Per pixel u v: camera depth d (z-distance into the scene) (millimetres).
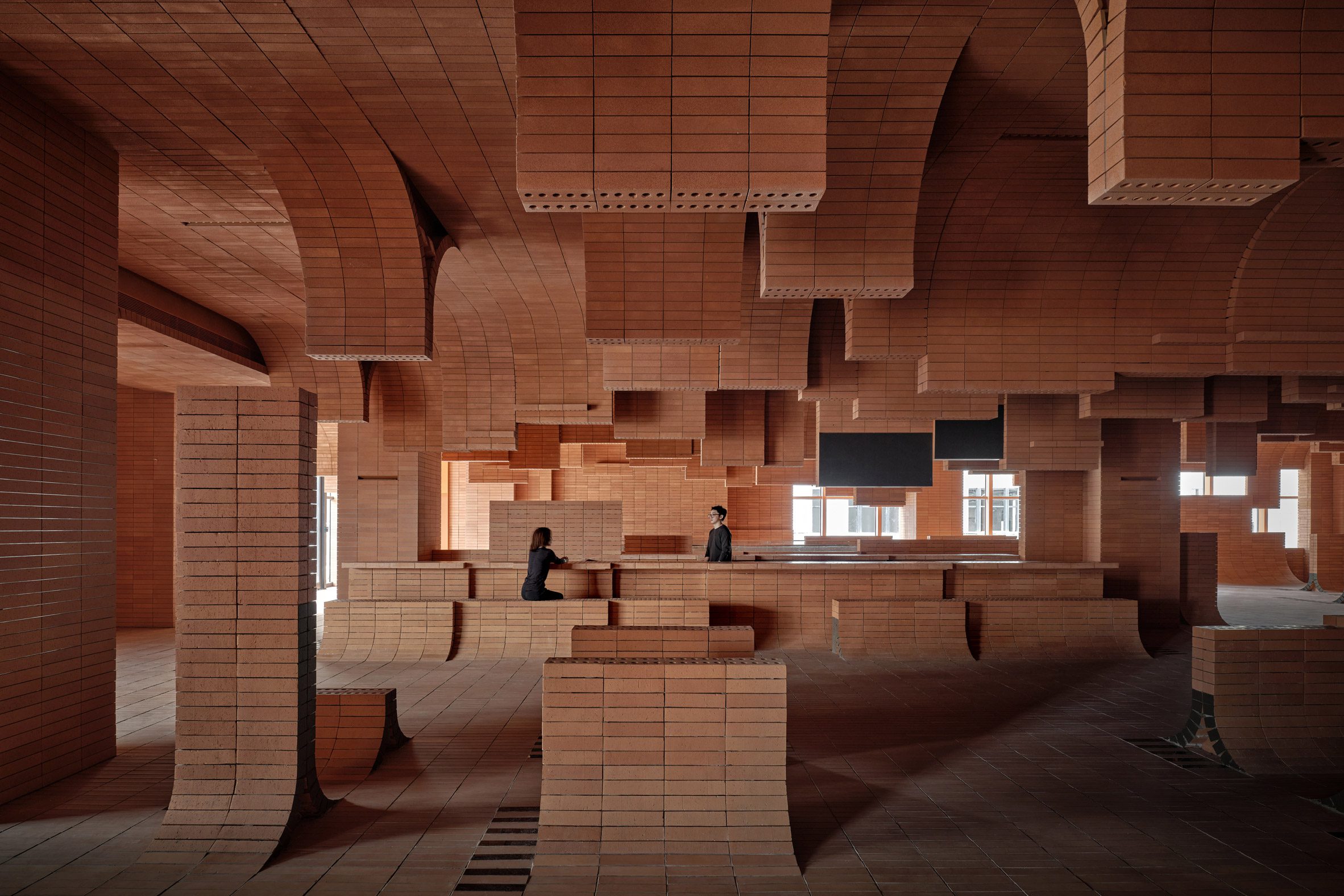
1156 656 11359
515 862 4484
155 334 10125
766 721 4637
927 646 11172
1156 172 3863
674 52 4215
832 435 12430
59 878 4305
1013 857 4637
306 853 4586
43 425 5766
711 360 9062
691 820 4582
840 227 6035
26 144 5625
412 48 5113
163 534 14602
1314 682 6641
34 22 4820
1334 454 23812
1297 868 4523
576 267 9695
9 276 5461
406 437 14109
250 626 4777
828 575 11758
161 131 6215
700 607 11156
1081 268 8211
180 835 4625
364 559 14594
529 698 8477
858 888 4242
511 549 12703
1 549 5359
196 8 4695
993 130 6543
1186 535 14156
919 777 6062
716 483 23531
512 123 6078
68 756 5938
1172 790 5773
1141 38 3887
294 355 12703
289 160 6645
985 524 25656
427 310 7234
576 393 11867
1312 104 3877
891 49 5355
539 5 4207
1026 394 11172
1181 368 8227
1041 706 8312
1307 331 8156
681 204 4410
